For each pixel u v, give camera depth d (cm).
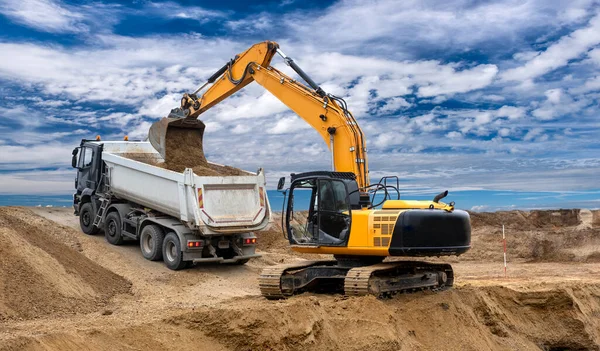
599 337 1566
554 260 2459
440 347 1191
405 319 1203
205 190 1645
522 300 1527
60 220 2162
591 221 2875
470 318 1326
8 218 1461
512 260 2475
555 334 1511
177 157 1816
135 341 895
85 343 843
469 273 2072
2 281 1082
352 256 1350
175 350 912
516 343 1391
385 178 1366
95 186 1970
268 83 1617
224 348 966
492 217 2961
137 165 1781
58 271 1236
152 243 1747
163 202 1708
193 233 1673
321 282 1423
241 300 1312
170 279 1583
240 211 1694
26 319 1017
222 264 1808
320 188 1337
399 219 1244
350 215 1291
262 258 1958
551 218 2955
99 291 1312
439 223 1267
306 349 1003
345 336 1073
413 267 1388
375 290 1245
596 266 2255
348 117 1447
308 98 1509
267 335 977
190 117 1839
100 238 1950
